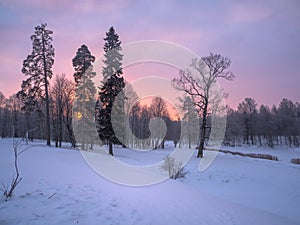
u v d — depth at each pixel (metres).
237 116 45.41
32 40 19.64
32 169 6.31
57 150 14.42
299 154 28.56
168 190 6.21
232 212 5.11
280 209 6.87
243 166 13.99
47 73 20.20
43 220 3.05
